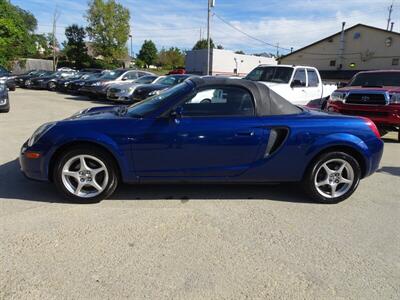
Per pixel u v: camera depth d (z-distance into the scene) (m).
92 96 17.20
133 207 3.94
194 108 3.99
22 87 24.02
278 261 2.96
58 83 22.14
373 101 8.01
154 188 4.53
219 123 3.96
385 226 3.68
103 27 52.03
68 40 54.00
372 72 9.45
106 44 52.94
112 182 4.00
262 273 2.78
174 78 14.25
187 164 3.99
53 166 3.93
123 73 17.14
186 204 4.08
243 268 2.84
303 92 10.58
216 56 37.72
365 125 4.25
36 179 3.95
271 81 10.59
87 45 59.66
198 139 3.91
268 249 3.14
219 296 2.49
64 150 3.88
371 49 38.19
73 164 3.94
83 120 3.97
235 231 3.46
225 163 4.04
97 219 3.61
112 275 2.68
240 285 2.62
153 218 3.68
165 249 3.08
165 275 2.71
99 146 3.88
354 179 4.27
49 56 56.88
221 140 3.94
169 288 2.55
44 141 3.83
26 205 3.89
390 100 7.79
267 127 4.02
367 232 3.54
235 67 39.75
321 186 4.27
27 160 3.89
